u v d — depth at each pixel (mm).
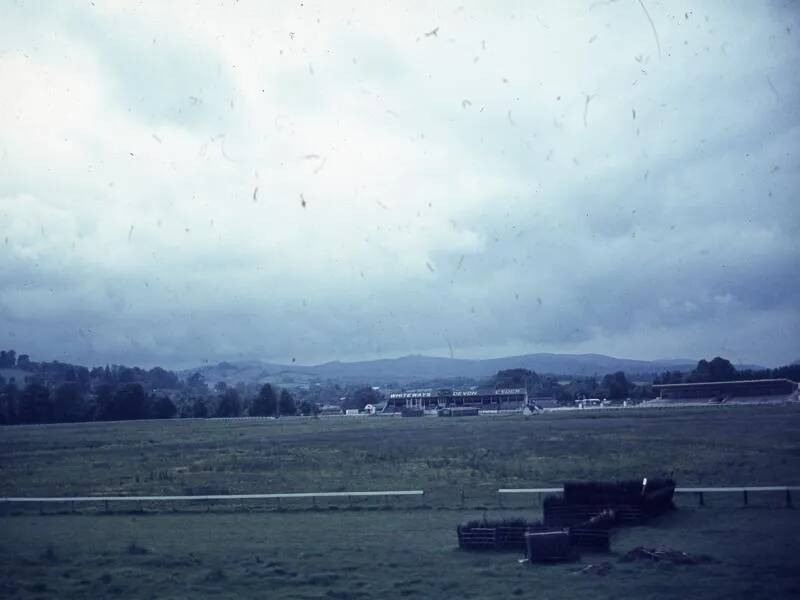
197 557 19750
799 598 13828
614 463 41750
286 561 18938
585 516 22266
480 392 159625
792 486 29203
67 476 45969
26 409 127312
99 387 150500
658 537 20531
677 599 14008
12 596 16125
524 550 19438
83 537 23703
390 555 19406
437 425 96438
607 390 155000
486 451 53656
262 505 29953
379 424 107438
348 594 15531
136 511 29406
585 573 16359
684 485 31250
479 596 14914
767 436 56500
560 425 81438
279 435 83938
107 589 16531
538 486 33344
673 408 112438
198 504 30641
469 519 25109
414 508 28031
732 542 19469
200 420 141750
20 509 30594
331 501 30328
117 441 78875
